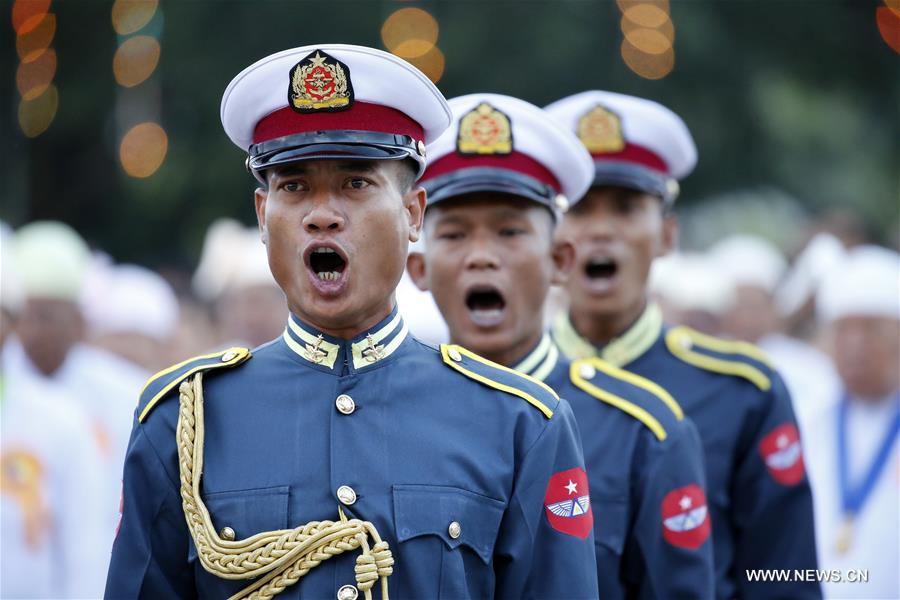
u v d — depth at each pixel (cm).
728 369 2175
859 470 2556
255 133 1418
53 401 2562
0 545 2456
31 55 5681
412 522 1325
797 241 4425
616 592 1825
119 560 1364
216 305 3859
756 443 2152
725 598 2111
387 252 1366
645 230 2153
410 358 1422
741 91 6619
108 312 3338
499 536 1368
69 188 6419
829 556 2539
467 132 1828
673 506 1834
